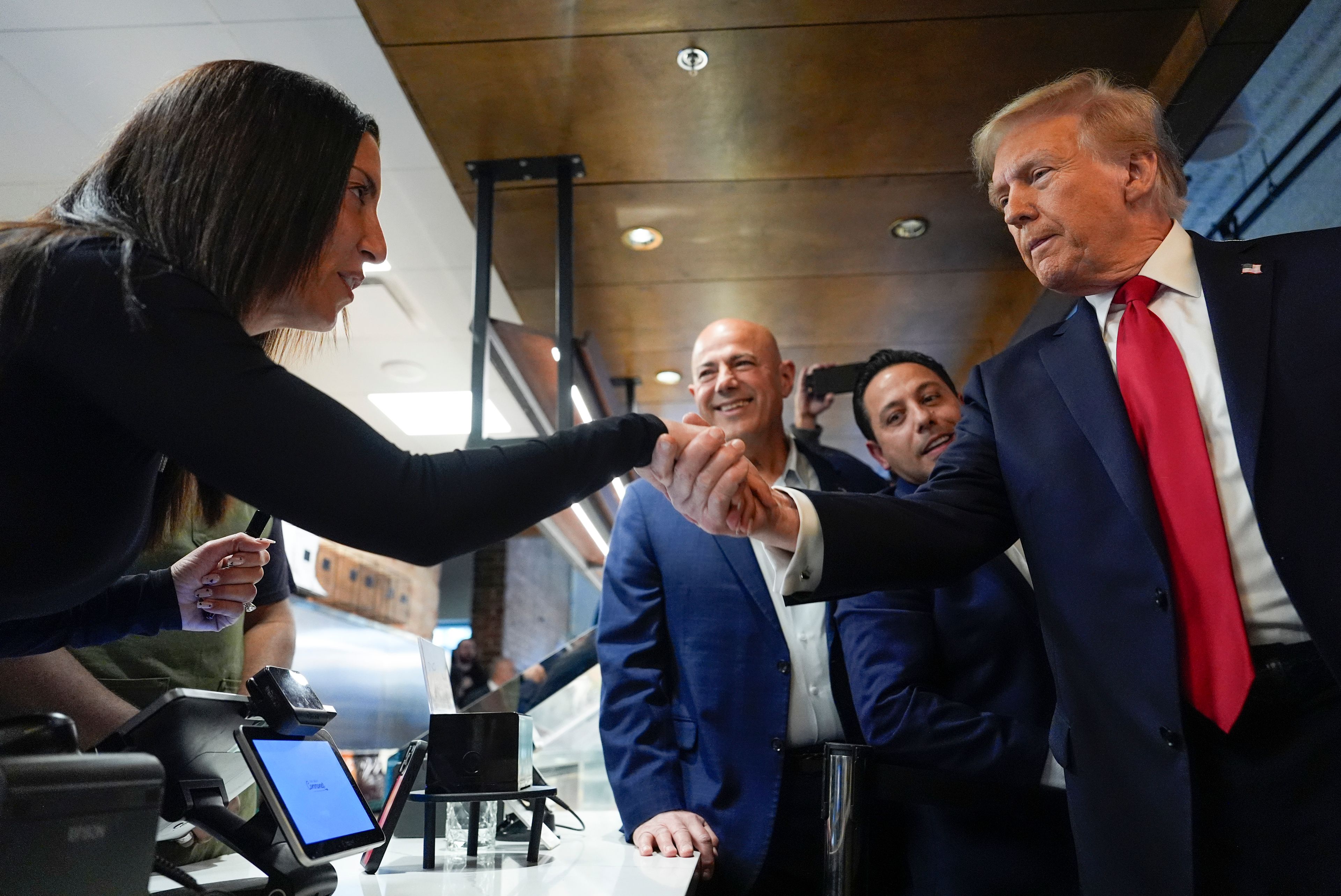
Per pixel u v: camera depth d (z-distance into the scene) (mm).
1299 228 3041
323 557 4566
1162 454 1137
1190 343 1192
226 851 1285
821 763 1683
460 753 1298
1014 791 1633
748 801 1641
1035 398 1298
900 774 1626
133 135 883
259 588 1601
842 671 1767
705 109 3170
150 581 1129
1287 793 991
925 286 4324
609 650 1795
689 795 1666
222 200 852
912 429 2107
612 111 3178
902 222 3822
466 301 4730
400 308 4816
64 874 616
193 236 846
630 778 1624
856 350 5004
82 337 748
